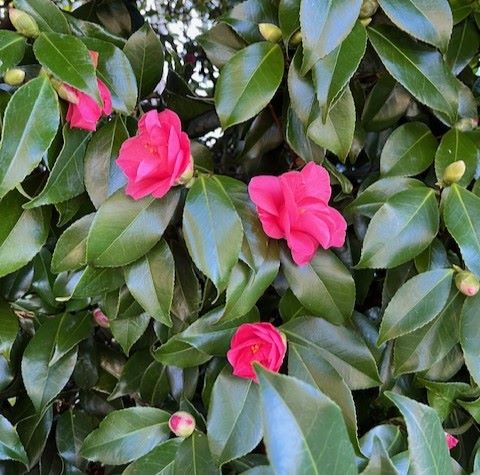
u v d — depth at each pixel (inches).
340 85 26.3
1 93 27.1
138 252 27.3
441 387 28.6
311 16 25.9
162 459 28.1
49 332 30.7
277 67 27.5
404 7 27.0
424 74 27.7
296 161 30.7
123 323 29.8
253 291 27.1
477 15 29.3
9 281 30.8
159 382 31.0
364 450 26.9
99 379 33.0
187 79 34.9
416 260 28.2
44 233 28.5
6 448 29.8
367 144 30.5
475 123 28.9
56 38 26.3
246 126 31.2
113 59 27.9
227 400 27.4
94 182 27.8
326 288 27.7
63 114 27.1
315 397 21.2
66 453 32.3
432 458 23.7
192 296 29.5
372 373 27.8
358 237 29.4
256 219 27.3
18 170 25.9
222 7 35.3
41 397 30.4
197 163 28.9
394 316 27.3
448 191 27.5
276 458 20.8
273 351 26.5
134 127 28.7
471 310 27.4
